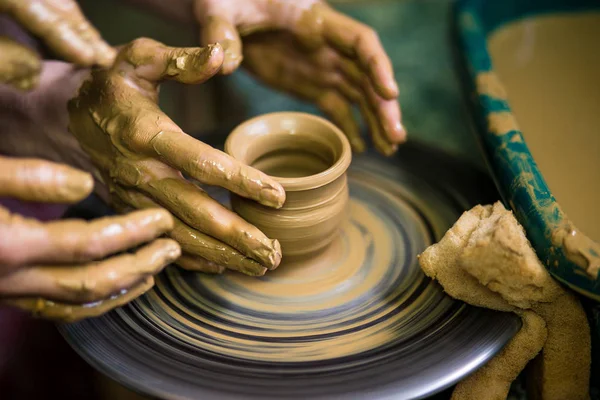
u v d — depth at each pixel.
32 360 1.36
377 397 0.76
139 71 0.98
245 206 0.94
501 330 0.84
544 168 1.21
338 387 0.77
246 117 1.67
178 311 0.94
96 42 1.04
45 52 1.26
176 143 0.87
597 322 0.84
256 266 0.88
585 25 1.68
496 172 1.01
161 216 0.77
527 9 1.70
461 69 1.35
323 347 0.87
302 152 1.06
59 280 0.74
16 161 0.70
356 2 1.84
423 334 0.86
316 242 0.97
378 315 0.93
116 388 1.38
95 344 0.83
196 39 1.56
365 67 1.19
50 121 1.12
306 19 1.24
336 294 0.98
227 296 0.97
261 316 0.94
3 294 0.75
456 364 0.80
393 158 1.26
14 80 0.90
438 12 1.81
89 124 1.04
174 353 0.84
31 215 1.40
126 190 0.98
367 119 1.27
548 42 1.65
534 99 1.45
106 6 1.99
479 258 0.83
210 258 0.90
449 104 1.65
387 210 1.14
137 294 0.83
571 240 0.78
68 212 1.09
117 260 0.76
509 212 0.90
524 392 0.99
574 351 0.86
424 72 1.72
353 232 1.09
